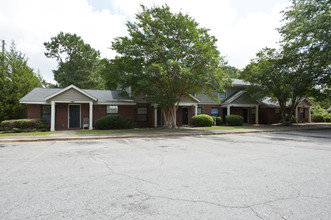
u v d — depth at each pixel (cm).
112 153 726
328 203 304
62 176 445
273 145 910
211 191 353
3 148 853
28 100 1638
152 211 279
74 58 3688
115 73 1549
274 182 400
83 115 1856
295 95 2080
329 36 1617
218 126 2070
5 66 1969
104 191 355
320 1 1712
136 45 1531
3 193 347
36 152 752
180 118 2216
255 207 291
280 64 1917
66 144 970
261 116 2625
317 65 1855
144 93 1717
